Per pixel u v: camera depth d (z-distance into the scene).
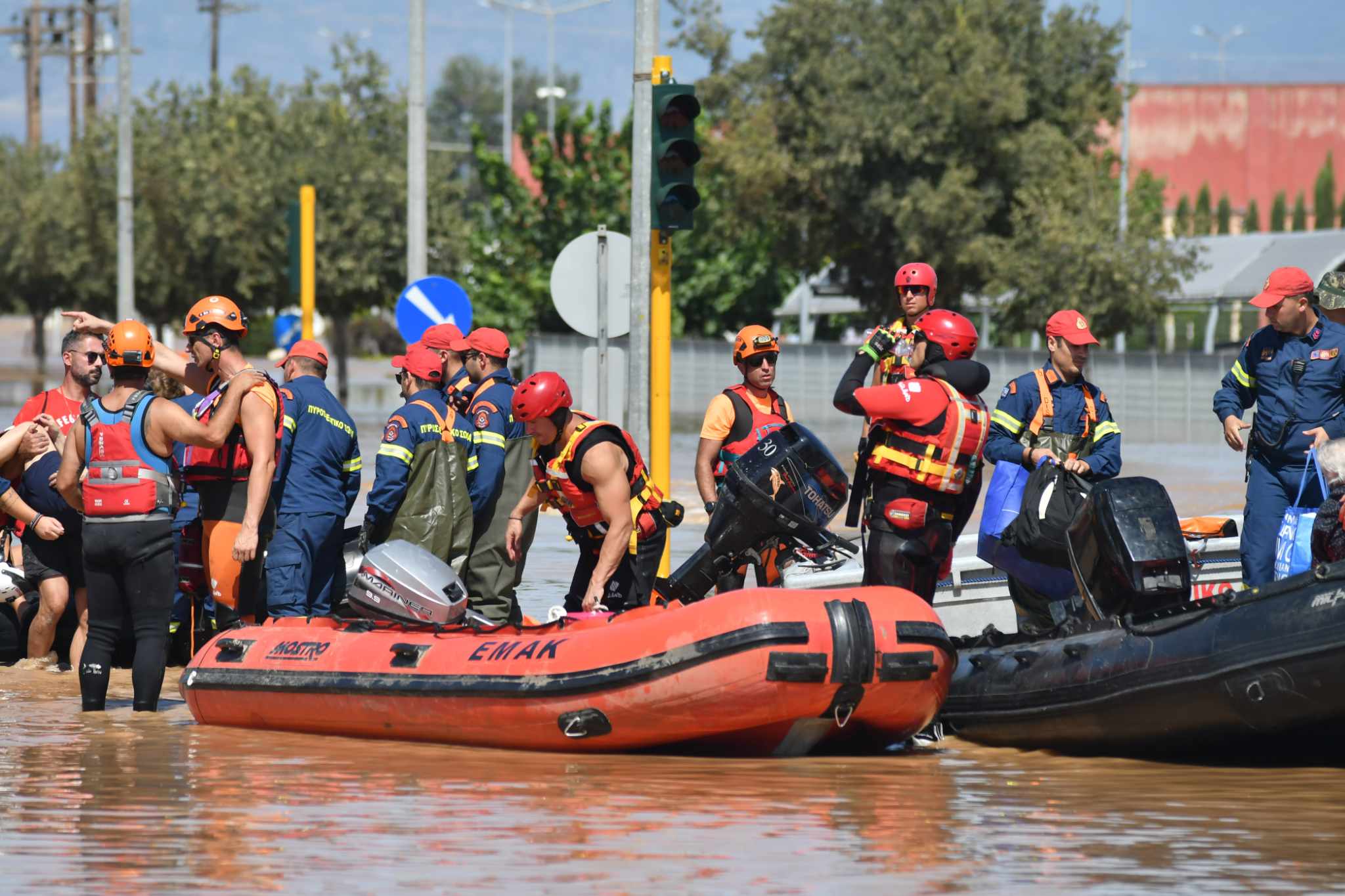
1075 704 18.80
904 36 106.38
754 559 22.08
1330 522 19.12
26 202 127.25
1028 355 100.31
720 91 110.31
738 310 124.19
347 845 14.43
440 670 19.59
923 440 19.52
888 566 19.83
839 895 12.89
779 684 17.84
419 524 24.31
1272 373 22.48
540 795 16.67
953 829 15.18
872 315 115.69
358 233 115.81
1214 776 17.92
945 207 104.88
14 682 24.95
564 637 19.25
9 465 25.58
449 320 39.06
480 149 117.31
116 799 16.44
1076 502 21.05
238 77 121.56
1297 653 16.98
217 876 13.41
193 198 118.38
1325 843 14.66
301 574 24.02
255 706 20.70
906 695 18.41
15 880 13.27
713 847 14.40
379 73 122.19
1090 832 15.09
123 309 83.81
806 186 109.19
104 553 21.73
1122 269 100.69
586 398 31.47
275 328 77.44
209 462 23.14
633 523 21.25
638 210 31.09
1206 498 50.22
